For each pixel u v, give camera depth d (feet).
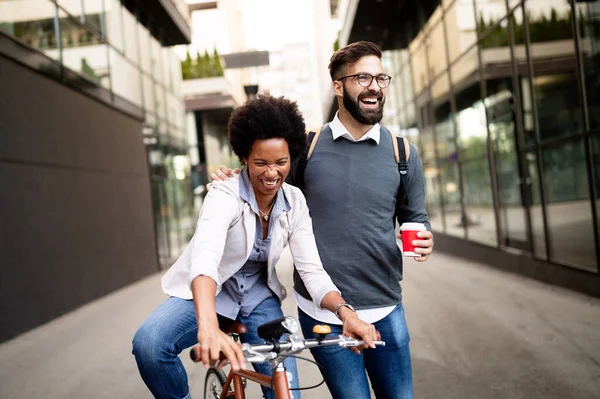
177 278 6.89
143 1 47.14
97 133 34.96
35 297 24.53
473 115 35.91
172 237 54.19
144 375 6.53
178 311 6.69
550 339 15.81
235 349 4.82
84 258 30.73
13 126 24.17
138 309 27.07
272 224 6.69
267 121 5.84
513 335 16.53
